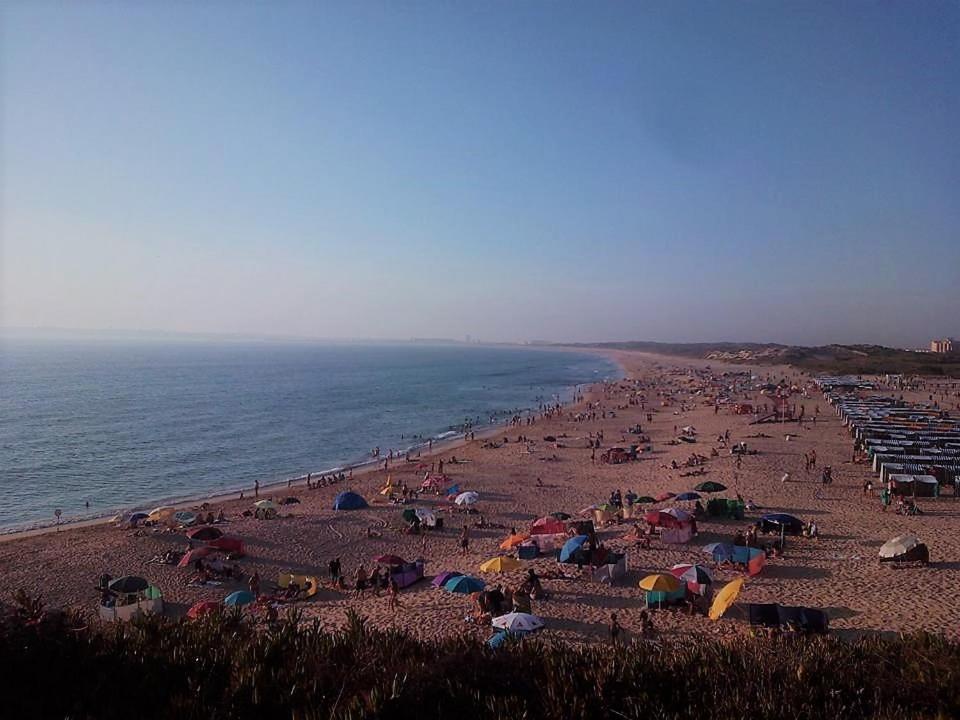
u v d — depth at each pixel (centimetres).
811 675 838
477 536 3247
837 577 2206
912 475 3481
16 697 729
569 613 2008
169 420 8131
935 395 8850
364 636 920
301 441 6944
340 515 3662
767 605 1692
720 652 912
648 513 2809
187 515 3509
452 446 6644
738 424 6725
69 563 2825
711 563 2436
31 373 16388
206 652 831
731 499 3216
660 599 1997
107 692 752
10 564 2827
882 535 2675
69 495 4516
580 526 2925
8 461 5475
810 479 3956
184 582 2600
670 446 5866
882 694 798
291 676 776
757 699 775
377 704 703
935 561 2309
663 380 14438
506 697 749
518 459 5525
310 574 2731
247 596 2231
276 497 4381
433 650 893
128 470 5322
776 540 2623
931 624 1755
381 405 10431
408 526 3394
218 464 5688
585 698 757
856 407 6788
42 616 873
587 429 7319
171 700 720
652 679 816
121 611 2152
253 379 15688
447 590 2184
